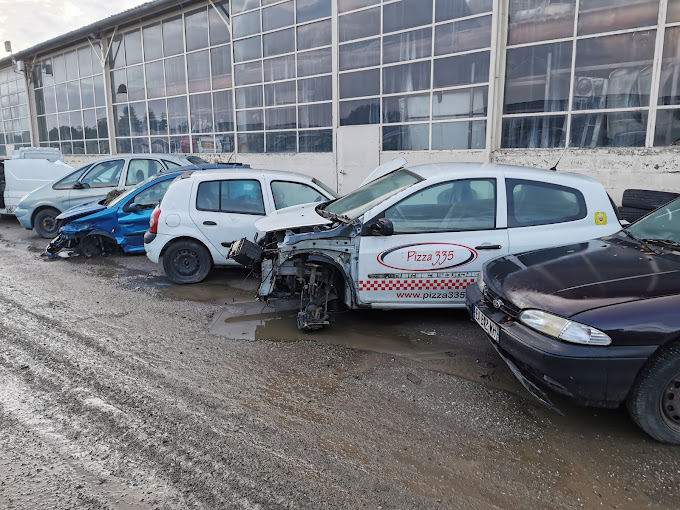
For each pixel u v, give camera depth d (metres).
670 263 3.26
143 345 4.31
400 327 4.77
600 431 3.00
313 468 2.62
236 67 14.77
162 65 17.20
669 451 2.80
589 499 2.40
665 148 8.02
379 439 2.90
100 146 20.72
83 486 2.46
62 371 3.77
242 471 2.59
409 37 10.88
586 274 3.27
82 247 8.14
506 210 4.55
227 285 6.41
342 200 5.33
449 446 2.84
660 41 8.02
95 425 3.02
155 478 2.53
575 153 8.93
